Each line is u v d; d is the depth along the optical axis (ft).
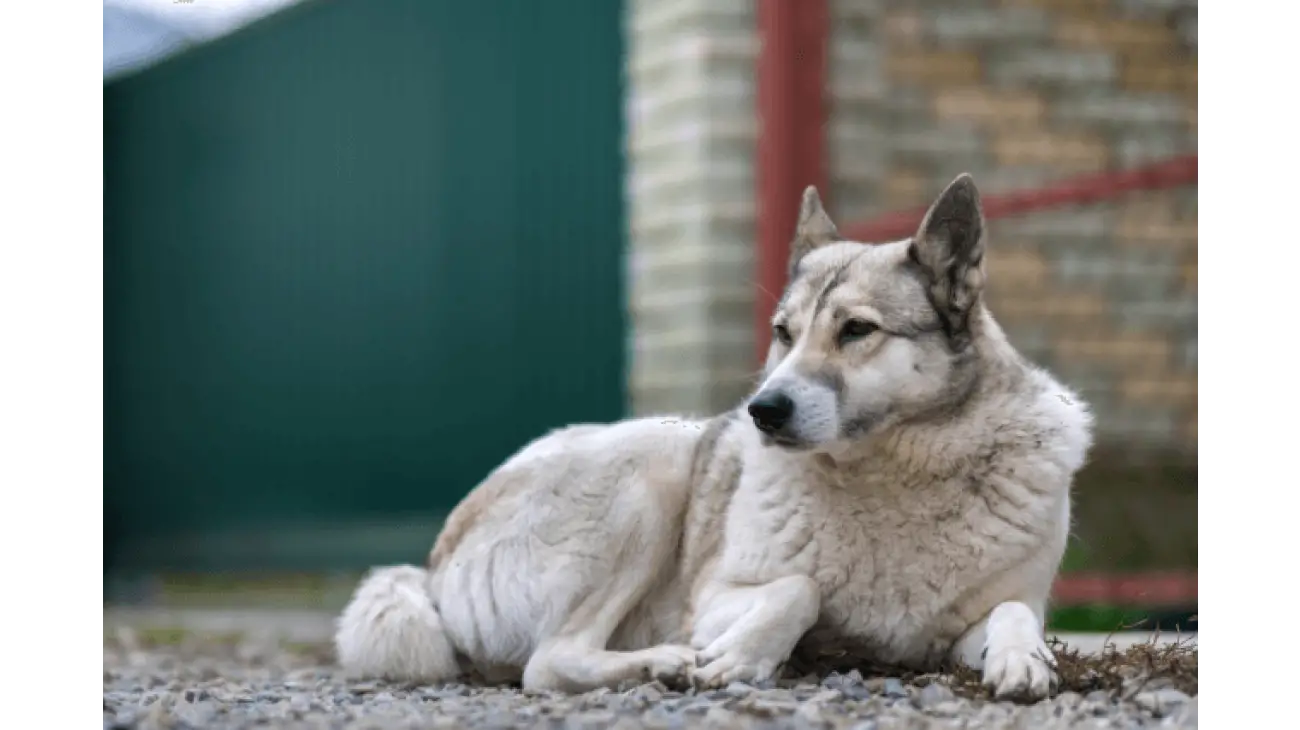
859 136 33.04
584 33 35.22
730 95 32.35
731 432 18.01
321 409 39.60
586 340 35.09
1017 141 34.37
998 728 13.32
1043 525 16.24
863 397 16.15
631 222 34.09
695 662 16.03
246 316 40.70
